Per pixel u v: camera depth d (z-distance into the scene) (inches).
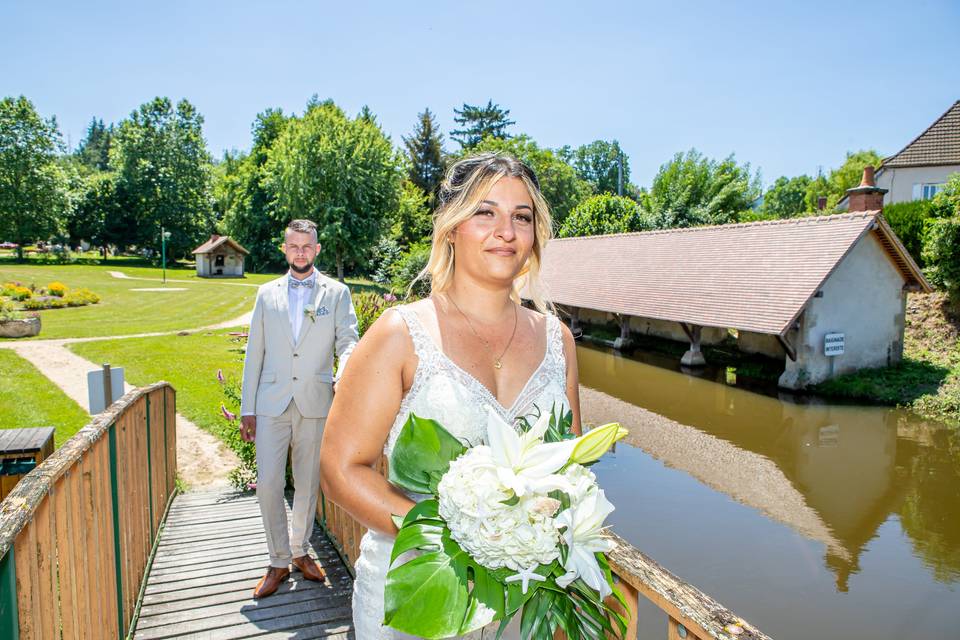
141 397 154.0
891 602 271.3
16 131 2161.7
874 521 350.3
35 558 70.6
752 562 303.6
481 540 45.3
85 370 578.9
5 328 758.5
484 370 62.8
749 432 503.2
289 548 150.3
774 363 716.0
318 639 128.0
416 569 47.7
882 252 631.8
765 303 632.4
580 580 50.8
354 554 151.9
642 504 370.0
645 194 1647.4
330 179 1696.6
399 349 59.8
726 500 376.2
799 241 700.7
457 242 65.6
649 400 603.8
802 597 275.0
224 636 128.8
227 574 158.6
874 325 629.0
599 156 3307.1
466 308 65.9
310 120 1723.7
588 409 576.7
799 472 420.5
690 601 55.1
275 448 145.6
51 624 77.2
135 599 139.5
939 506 367.9
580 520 48.8
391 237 1831.9
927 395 555.2
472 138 2452.0
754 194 1668.3
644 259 946.1
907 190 1103.6
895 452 455.2
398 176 1809.8
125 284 1562.5
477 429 59.8
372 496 55.9
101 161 4719.5
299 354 147.0
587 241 1176.8
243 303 1221.7
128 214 2440.9
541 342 69.2
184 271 2172.7
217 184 2731.3
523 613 48.2
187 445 365.1
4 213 2142.0
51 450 172.4
